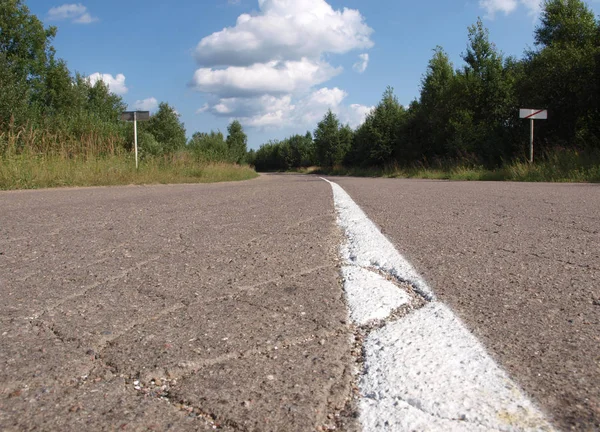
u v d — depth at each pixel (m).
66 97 23.81
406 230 3.95
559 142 16.84
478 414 1.18
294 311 1.96
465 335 1.68
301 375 1.39
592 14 19.77
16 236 3.81
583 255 2.94
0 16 24.14
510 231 3.84
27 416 1.19
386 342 1.62
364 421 1.16
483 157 20.67
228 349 1.58
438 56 28.52
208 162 23.41
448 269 2.63
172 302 2.10
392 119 34.12
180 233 3.91
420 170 24.42
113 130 16.91
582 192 7.64
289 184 13.20
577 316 1.87
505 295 2.15
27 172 11.17
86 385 1.35
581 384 1.33
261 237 3.70
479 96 22.53
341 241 3.48
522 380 1.35
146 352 1.56
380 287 2.28
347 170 41.53
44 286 2.38
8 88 14.61
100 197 7.89
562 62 17.39
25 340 1.67
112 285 2.39
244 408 1.22
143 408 1.23
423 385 1.32
